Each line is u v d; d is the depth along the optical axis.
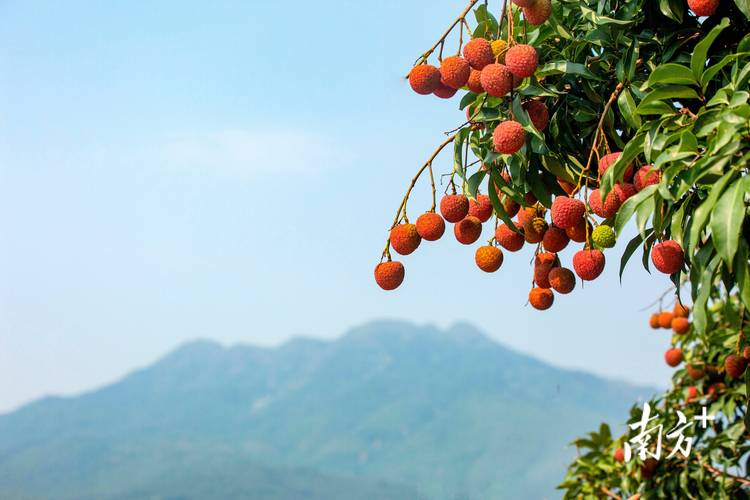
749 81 2.20
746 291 2.08
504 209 2.62
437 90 2.54
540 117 2.55
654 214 2.29
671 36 2.61
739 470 4.54
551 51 2.74
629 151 2.29
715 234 1.90
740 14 2.59
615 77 2.66
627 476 4.83
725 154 2.00
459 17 2.46
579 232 2.53
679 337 5.20
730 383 4.79
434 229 2.55
